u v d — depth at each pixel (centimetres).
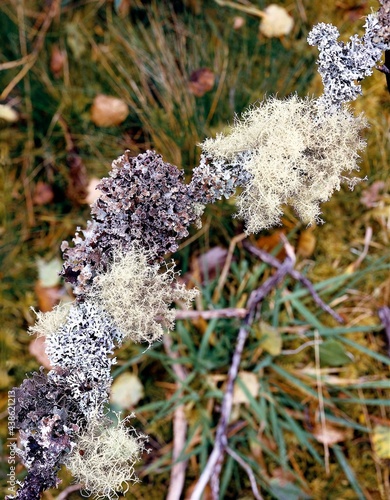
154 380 32
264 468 31
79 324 16
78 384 16
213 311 31
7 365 32
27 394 16
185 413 31
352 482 30
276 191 17
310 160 17
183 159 32
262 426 31
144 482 31
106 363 16
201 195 17
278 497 30
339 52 16
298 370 31
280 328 32
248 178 17
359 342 32
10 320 32
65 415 16
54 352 16
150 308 16
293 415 32
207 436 30
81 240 17
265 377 31
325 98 17
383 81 32
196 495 28
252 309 31
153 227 17
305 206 17
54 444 16
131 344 31
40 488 16
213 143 17
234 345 32
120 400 31
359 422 32
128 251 16
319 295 32
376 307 32
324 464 31
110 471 17
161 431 31
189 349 31
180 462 31
